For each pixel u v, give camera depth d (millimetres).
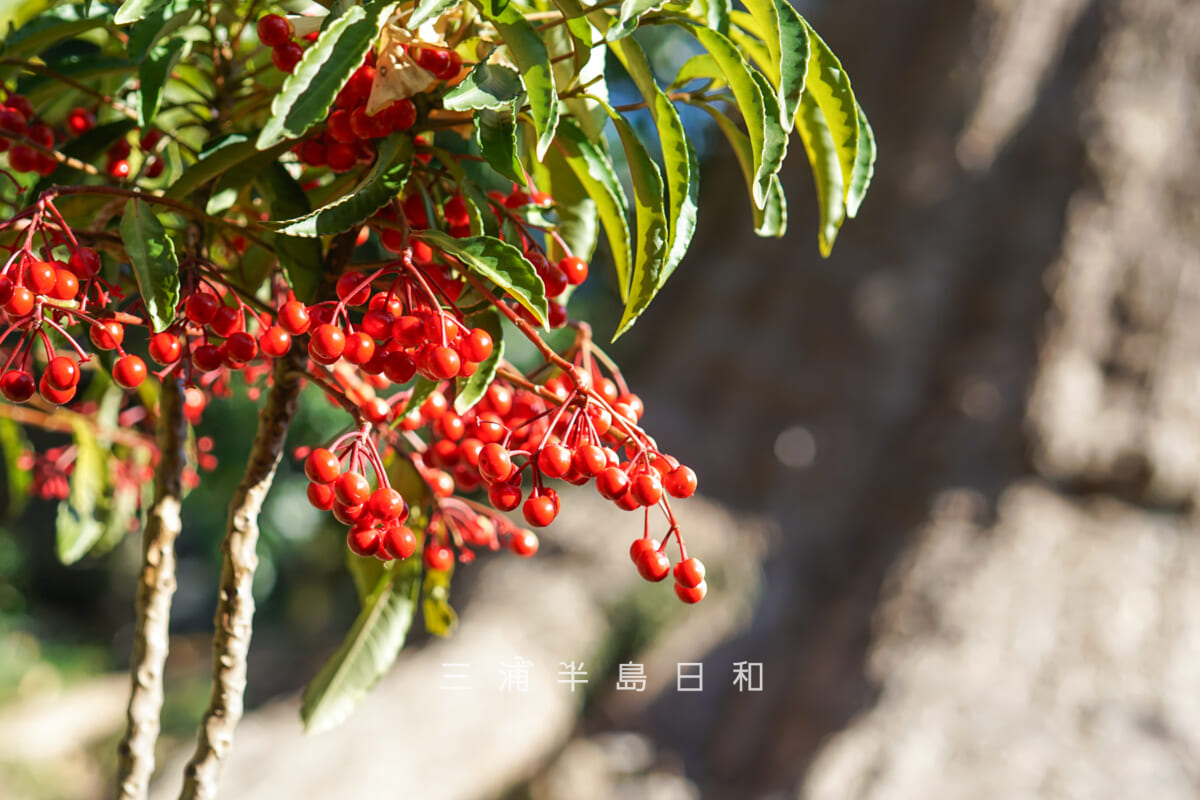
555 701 4539
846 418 6062
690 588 974
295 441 4789
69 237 896
